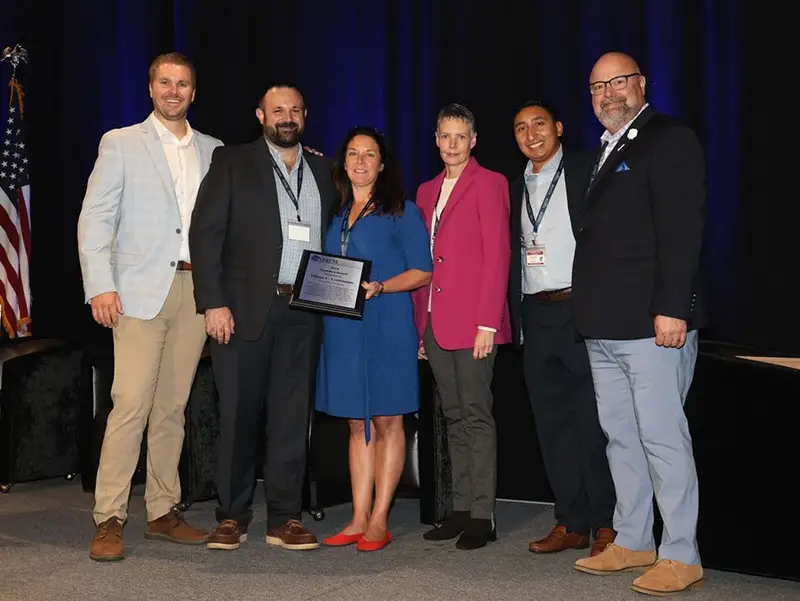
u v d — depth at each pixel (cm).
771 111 491
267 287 370
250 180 374
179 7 650
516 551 379
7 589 328
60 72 676
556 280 375
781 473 323
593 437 376
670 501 323
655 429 324
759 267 496
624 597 314
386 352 379
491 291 377
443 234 388
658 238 318
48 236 680
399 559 366
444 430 429
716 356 336
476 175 390
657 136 325
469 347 382
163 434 394
